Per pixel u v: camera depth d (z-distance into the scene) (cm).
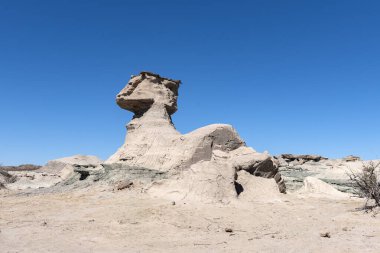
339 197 2297
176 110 3052
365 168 2127
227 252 1019
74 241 1148
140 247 1091
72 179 2889
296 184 3005
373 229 1292
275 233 1277
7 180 4328
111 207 1739
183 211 1631
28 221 1462
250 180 2183
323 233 1198
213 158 2309
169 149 2530
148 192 2088
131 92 2906
